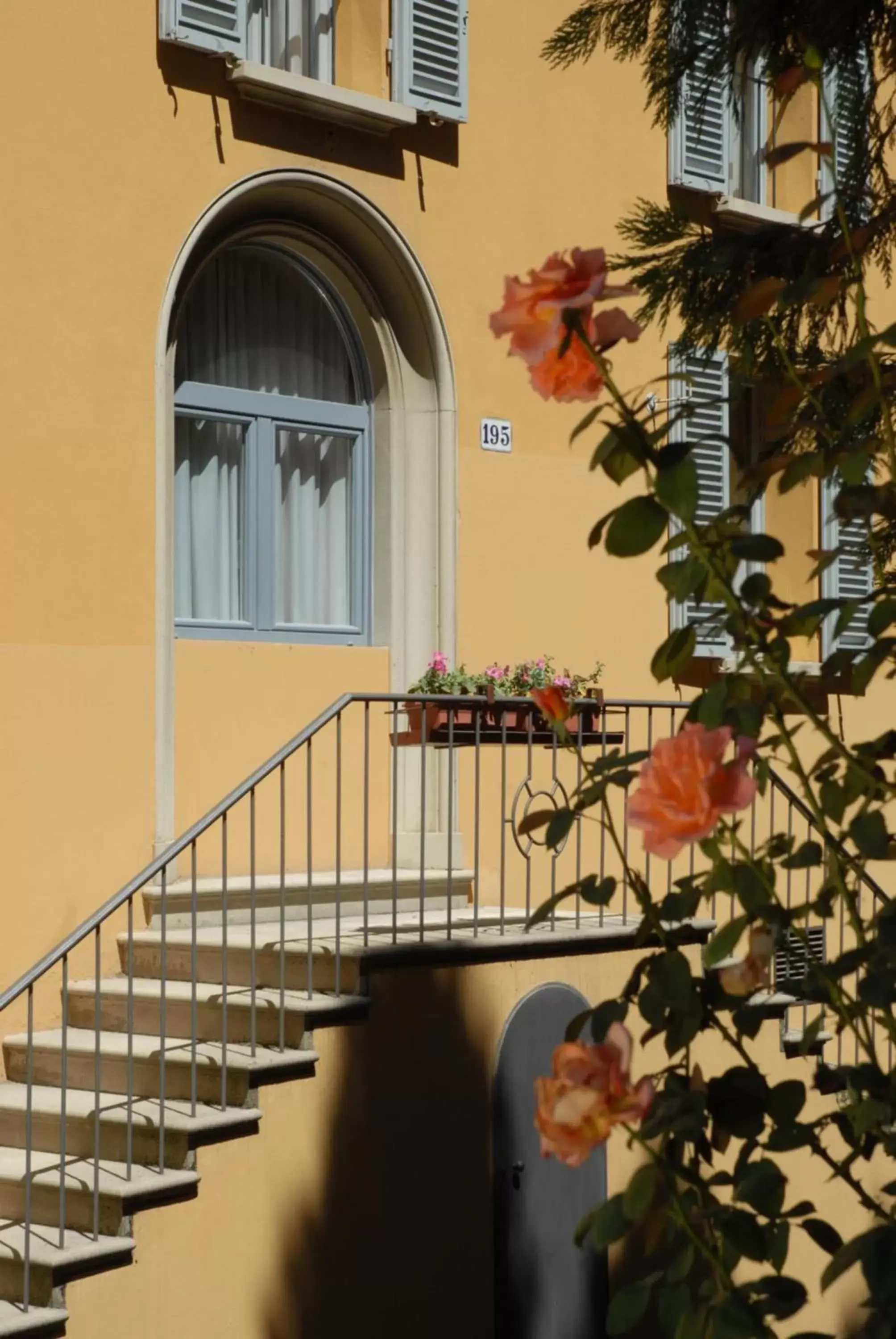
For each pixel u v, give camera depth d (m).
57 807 8.71
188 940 8.64
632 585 11.62
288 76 9.64
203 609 9.91
